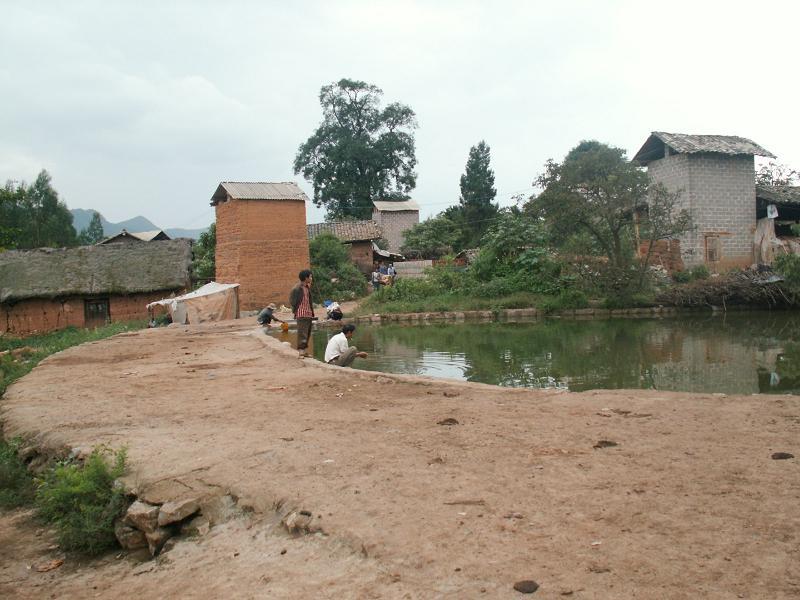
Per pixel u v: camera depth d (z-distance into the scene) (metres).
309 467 4.48
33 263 31.42
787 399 5.92
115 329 20.73
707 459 4.20
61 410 6.89
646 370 12.42
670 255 29.34
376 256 46.28
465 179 58.59
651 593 2.57
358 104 62.31
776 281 24.56
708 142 29.42
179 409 6.80
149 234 55.75
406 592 2.77
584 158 25.19
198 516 4.09
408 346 17.30
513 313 26.00
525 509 3.51
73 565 4.06
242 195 29.73
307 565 3.20
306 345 12.88
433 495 3.80
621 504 3.50
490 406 6.28
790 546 2.90
